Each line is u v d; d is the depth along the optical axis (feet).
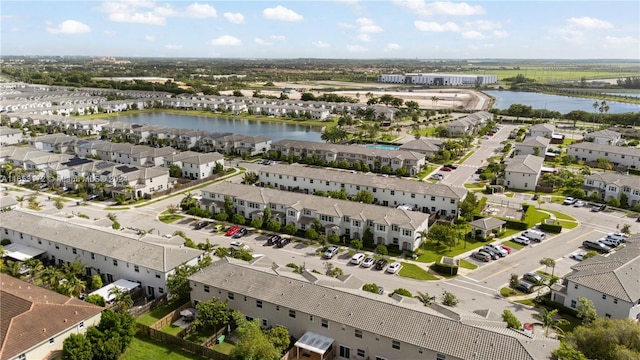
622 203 399.85
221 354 197.06
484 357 170.09
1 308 202.59
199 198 407.85
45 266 288.30
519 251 312.91
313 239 329.11
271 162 565.12
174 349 207.31
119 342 198.80
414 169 515.50
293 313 209.97
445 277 276.82
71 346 188.24
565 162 555.69
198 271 241.76
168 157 512.63
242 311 225.15
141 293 258.98
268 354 184.34
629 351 167.63
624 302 218.59
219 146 621.31
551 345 177.17
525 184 455.22
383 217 324.39
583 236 336.90
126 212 386.32
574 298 237.25
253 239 333.21
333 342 201.57
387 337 187.01
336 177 426.92
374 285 241.76
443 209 377.71
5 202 369.30
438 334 182.70
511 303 247.09
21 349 182.39
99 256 272.31
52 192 442.09
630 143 649.20
